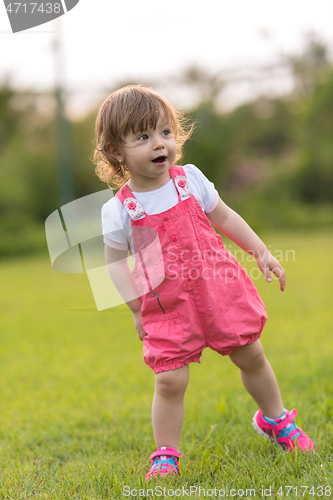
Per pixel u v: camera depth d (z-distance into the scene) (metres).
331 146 25.83
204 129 27.48
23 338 5.53
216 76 29.20
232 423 2.54
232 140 28.77
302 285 7.68
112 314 6.77
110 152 2.02
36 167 25.62
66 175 18.97
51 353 4.79
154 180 2.03
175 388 1.93
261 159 29.94
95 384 3.64
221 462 2.01
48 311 7.12
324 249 12.37
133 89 2.02
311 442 2.06
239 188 27.41
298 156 27.00
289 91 31.14
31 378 3.93
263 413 2.13
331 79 26.14
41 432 2.62
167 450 1.95
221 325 1.93
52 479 1.94
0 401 3.31
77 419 2.79
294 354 4.04
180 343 1.91
